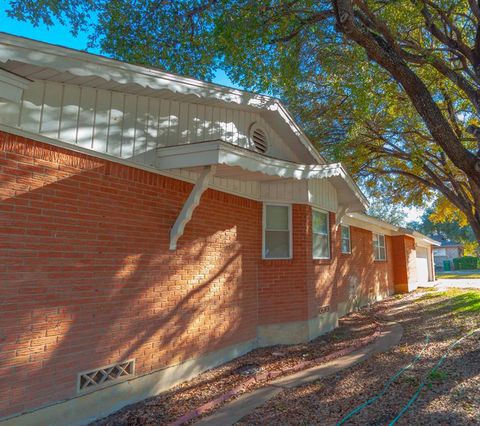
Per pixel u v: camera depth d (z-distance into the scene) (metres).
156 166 6.17
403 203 17.84
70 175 4.92
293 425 4.63
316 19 8.31
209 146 5.84
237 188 8.17
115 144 5.55
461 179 14.94
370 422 4.51
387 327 10.68
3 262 4.16
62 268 4.73
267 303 8.76
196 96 6.56
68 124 4.95
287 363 7.32
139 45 9.95
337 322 10.91
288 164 7.48
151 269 5.95
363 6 7.43
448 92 11.82
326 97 12.59
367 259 16.47
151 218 6.02
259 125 8.72
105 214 5.32
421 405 4.88
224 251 7.64
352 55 9.27
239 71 9.25
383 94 10.88
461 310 11.74
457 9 9.28
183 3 9.41
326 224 10.86
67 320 4.75
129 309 5.56
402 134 12.95
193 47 10.02
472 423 4.29
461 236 48.53
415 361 6.89
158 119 6.32
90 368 4.97
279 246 9.21
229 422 4.87
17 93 4.01
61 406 4.60
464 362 6.59
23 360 4.27
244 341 8.09
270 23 8.47
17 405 4.18
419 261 24.83
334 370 6.79
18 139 4.39
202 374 6.77
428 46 10.99
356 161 14.18
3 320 4.12
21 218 4.35
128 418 5.05
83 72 4.52
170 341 6.22
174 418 5.04
